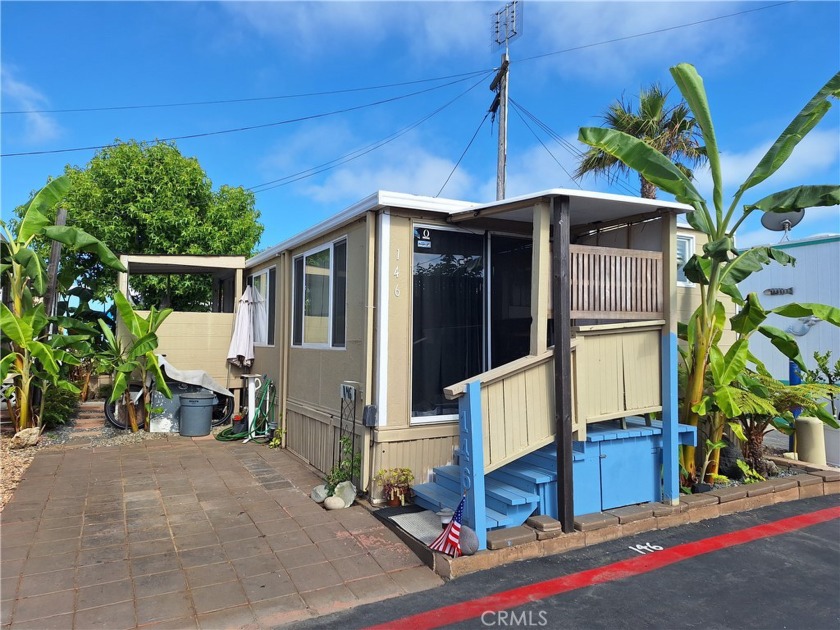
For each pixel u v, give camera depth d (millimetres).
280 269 8156
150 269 10391
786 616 3520
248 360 9438
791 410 7152
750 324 5820
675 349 5129
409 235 5395
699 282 5789
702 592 3809
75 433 8602
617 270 4895
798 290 10570
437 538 4207
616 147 5215
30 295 8000
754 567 4234
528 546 4238
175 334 9344
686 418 5727
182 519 4898
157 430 8828
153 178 13164
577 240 6109
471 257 5770
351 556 4188
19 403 7969
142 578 3783
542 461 4906
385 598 3613
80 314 11320
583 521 4590
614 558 4312
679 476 5602
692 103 5469
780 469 6871
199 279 13586
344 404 5852
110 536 4492
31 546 4270
